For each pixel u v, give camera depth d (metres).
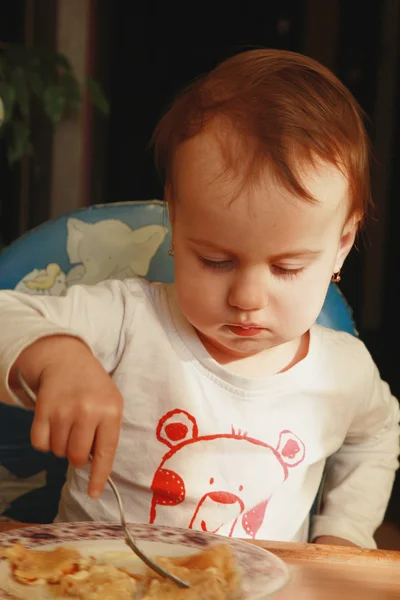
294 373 1.06
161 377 1.02
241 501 1.02
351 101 0.94
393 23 4.75
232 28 4.58
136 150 4.39
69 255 1.18
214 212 0.81
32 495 1.16
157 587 0.60
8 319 0.80
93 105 3.09
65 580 0.60
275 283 0.86
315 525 1.10
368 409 1.15
